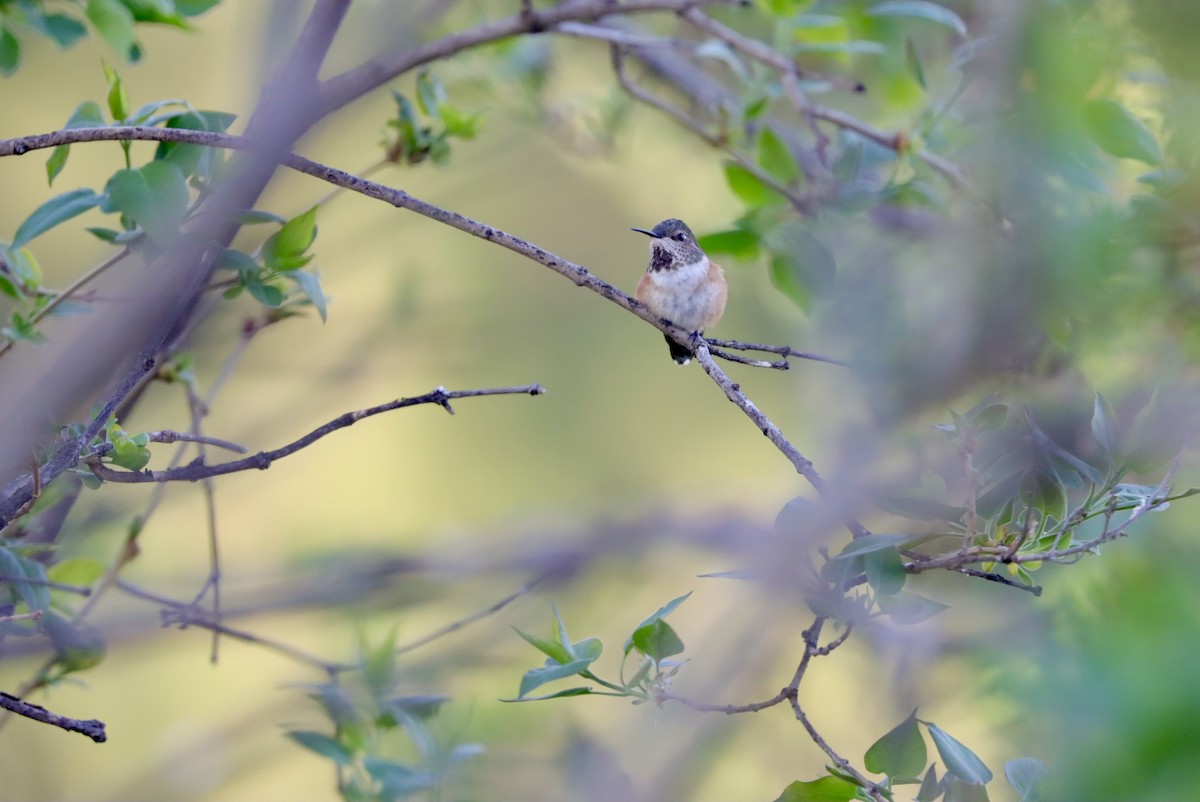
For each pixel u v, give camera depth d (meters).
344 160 12.62
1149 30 7.89
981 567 6.30
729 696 10.16
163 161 6.33
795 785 5.57
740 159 9.93
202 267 6.60
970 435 5.39
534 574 11.80
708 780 10.92
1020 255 8.20
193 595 10.55
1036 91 7.93
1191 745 6.35
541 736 9.38
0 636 6.85
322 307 6.65
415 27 8.59
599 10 8.37
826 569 5.46
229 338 8.91
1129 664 6.76
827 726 11.13
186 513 13.46
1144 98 9.10
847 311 9.47
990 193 8.34
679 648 5.65
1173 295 8.48
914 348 8.97
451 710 8.68
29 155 12.92
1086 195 8.37
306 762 12.77
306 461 15.70
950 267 8.88
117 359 6.64
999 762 9.04
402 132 8.58
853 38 10.59
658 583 13.18
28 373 7.42
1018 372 8.50
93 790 10.36
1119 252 8.10
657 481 16.03
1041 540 5.65
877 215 10.10
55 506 7.32
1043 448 5.64
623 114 11.87
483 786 8.21
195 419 7.79
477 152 12.88
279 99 6.59
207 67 13.25
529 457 16.08
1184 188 8.02
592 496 15.45
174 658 13.61
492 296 14.01
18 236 6.31
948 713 10.52
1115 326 8.48
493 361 16.05
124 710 13.37
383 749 8.82
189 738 10.18
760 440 16.23
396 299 10.87
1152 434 5.59
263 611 10.55
